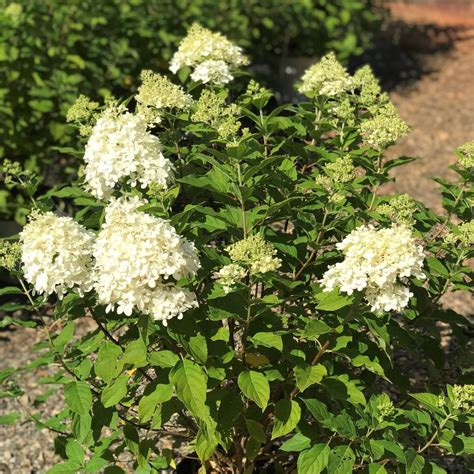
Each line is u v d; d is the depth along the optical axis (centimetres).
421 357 201
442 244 162
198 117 164
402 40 622
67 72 300
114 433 172
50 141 293
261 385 139
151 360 137
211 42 194
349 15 458
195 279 143
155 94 167
